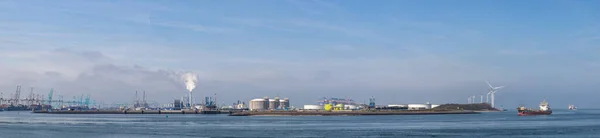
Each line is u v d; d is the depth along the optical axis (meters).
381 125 180.38
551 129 154.25
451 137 124.81
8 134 137.12
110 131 147.50
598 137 123.31
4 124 194.12
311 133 136.62
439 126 173.38
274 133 137.12
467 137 124.62
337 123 198.75
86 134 136.50
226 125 182.88
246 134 133.25
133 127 169.50
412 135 130.50
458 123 198.88
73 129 158.00
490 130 150.12
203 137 125.00
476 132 141.38
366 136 127.25
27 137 127.31
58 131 148.88
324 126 173.12
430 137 124.75
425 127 166.75
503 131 145.38
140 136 128.88
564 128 159.38
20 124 194.12
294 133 136.75
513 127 166.50
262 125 181.75
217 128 161.62
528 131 145.12
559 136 126.56
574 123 198.38
